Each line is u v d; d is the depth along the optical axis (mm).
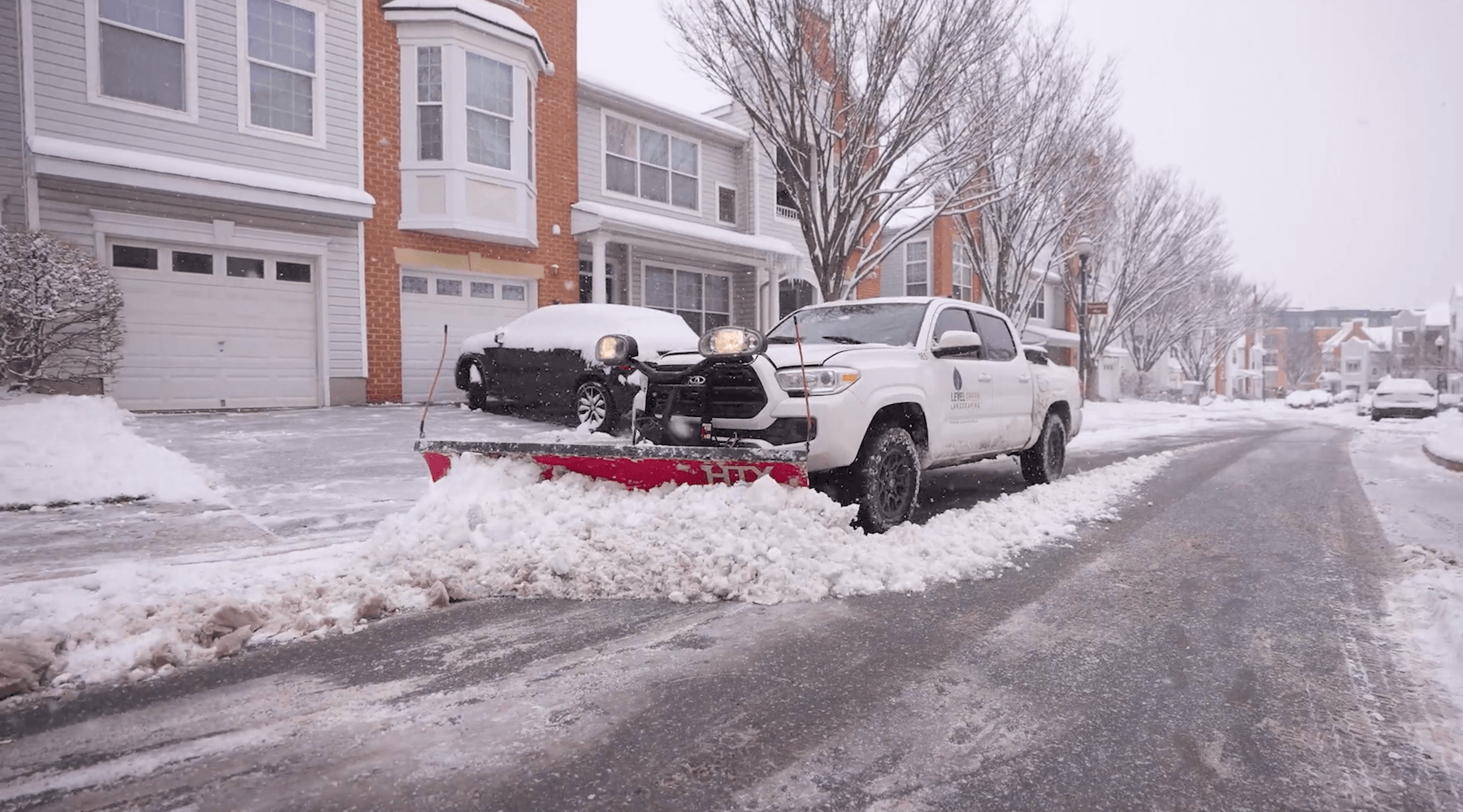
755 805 2025
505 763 2229
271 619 3295
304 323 12016
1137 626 3443
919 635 3299
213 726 2443
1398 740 2391
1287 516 6129
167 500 5734
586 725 2465
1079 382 8500
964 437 5984
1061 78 14953
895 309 6199
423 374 13281
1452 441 11164
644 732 2424
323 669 2900
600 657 3025
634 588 3799
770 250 17734
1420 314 88875
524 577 3873
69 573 3867
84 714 2510
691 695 2688
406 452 7938
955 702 2652
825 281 12367
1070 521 5758
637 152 17188
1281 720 2531
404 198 12883
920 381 5426
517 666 2936
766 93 11539
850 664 2975
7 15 9875
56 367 9172
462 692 2705
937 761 2264
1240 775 2195
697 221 18469
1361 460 10805
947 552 4520
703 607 3629
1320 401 47938
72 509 5406
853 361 4938
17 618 3133
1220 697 2705
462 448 5004
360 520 5250
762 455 4172
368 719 2502
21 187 9977
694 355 5160
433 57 12906
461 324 13742
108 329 8938
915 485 5258
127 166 9906
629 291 16781
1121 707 2627
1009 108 13258
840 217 12133
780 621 3443
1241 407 40594
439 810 1989
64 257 8547
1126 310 25672
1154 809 2027
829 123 11797
